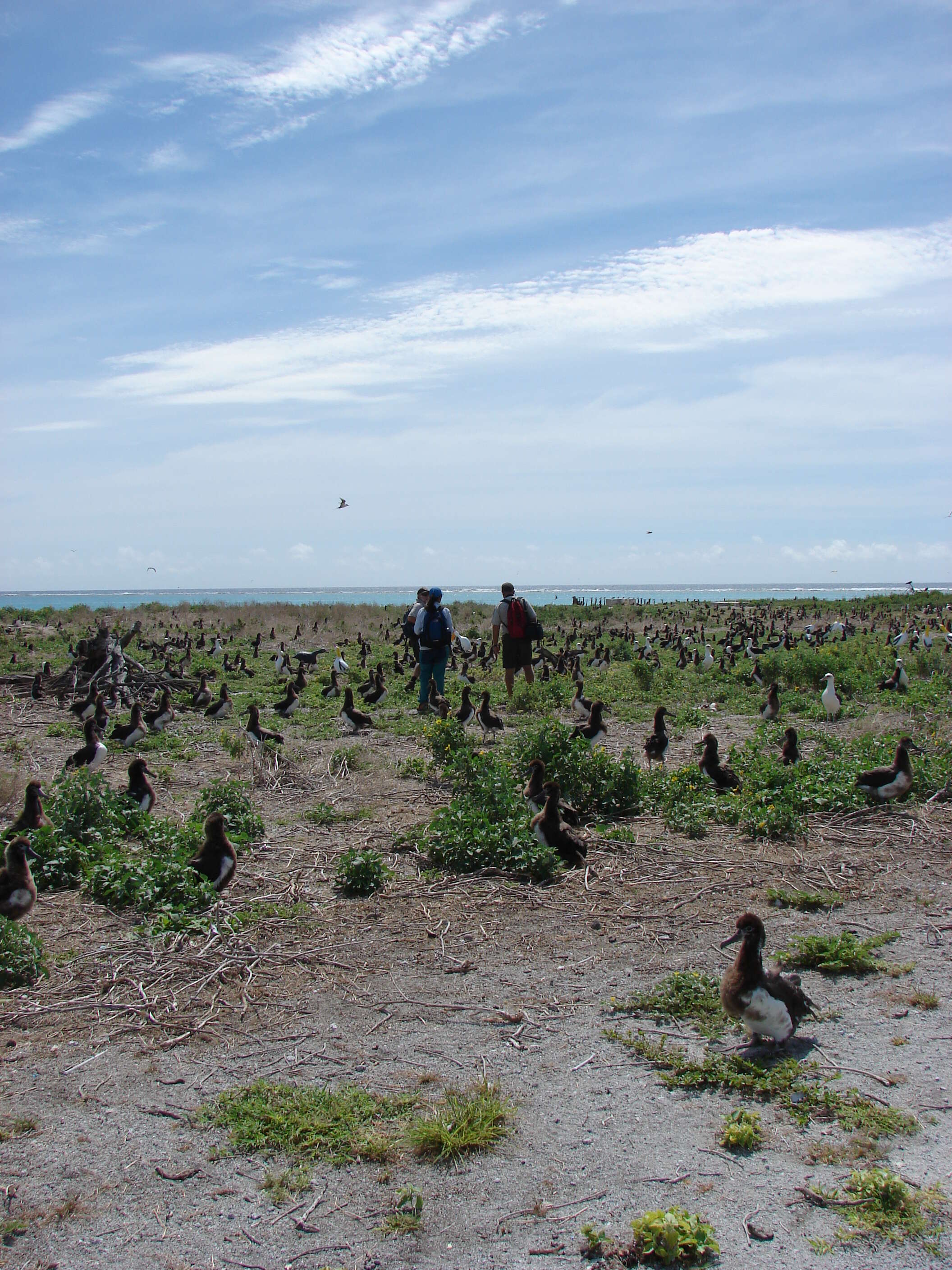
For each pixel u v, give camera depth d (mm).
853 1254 4406
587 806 12141
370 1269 4367
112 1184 4914
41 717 19734
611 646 39562
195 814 11281
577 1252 4457
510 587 20656
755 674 25969
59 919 8469
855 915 8672
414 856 10391
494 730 17500
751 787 12234
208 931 8055
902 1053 6164
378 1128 5363
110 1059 6109
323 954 7746
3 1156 5129
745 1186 4895
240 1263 4402
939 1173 4941
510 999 7000
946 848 10523
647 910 8750
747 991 6066
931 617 60531
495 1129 5320
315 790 13438
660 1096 5730
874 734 16547
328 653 37688
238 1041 6363
